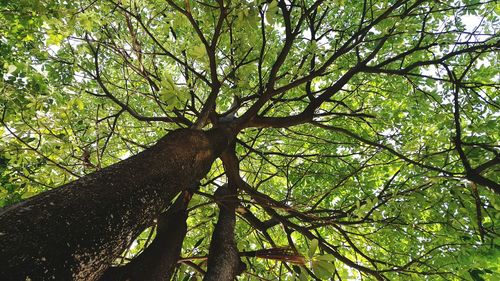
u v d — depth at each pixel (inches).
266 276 181.5
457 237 173.9
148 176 72.6
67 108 149.0
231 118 163.5
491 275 159.8
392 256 207.8
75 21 138.8
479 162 154.3
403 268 161.9
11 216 45.5
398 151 185.3
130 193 64.4
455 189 152.6
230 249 112.1
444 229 177.3
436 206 176.7
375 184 221.5
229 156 161.9
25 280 38.7
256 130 232.1
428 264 166.2
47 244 43.9
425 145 178.9
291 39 131.2
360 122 216.8
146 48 201.0
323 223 159.8
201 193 124.0
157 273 84.3
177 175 83.4
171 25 149.0
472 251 161.0
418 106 213.8
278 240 237.5
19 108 145.8
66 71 194.5
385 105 232.4
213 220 195.0
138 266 83.4
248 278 165.3
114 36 180.2
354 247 167.3
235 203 147.8
